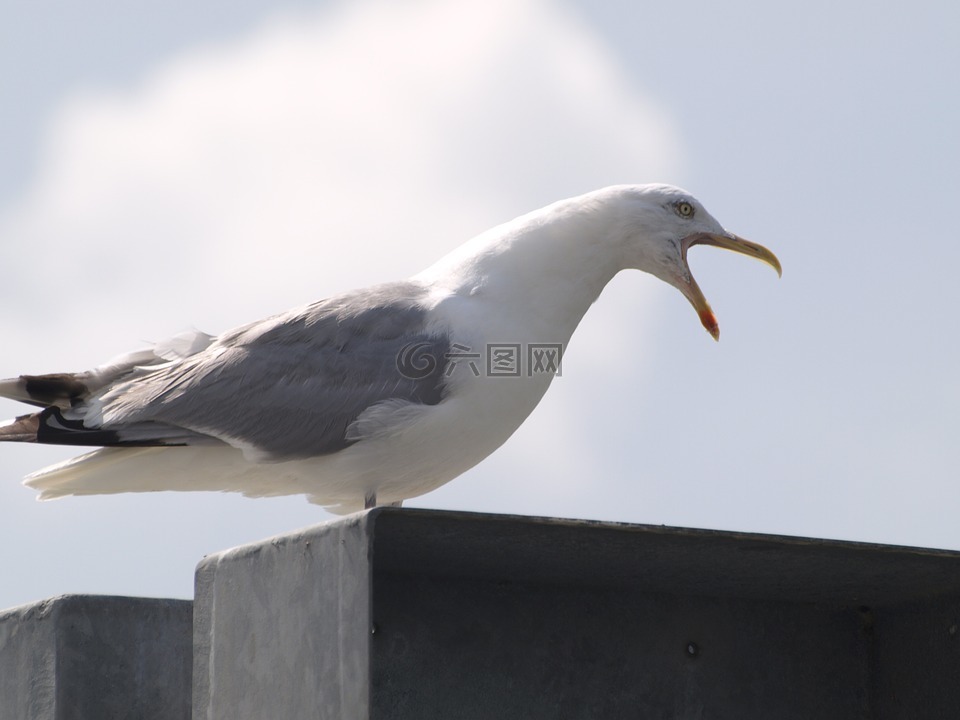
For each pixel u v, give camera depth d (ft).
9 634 33.35
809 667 31.65
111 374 38.70
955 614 29.99
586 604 30.42
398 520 23.03
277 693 24.11
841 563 27.32
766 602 31.71
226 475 37.60
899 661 31.32
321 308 37.55
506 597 29.78
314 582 23.45
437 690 28.84
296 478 37.09
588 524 23.72
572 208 38.29
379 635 28.66
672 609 31.07
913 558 26.66
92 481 38.22
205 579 26.71
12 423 38.34
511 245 37.40
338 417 35.76
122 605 32.73
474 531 24.08
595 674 30.14
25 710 32.42
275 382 36.47
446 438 35.78
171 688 32.83
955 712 29.71
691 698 30.73
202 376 37.06
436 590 29.27
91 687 32.04
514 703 29.32
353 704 21.90
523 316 36.83
